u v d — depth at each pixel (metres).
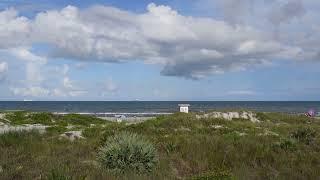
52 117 31.98
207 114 30.81
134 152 15.20
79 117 33.06
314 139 21.05
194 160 16.88
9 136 19.92
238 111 32.41
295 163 16.67
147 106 156.75
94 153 17.16
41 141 19.44
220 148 18.42
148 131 23.30
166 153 17.66
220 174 14.51
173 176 14.70
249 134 22.39
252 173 14.70
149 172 14.77
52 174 12.98
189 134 22.19
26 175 13.41
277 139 20.94
